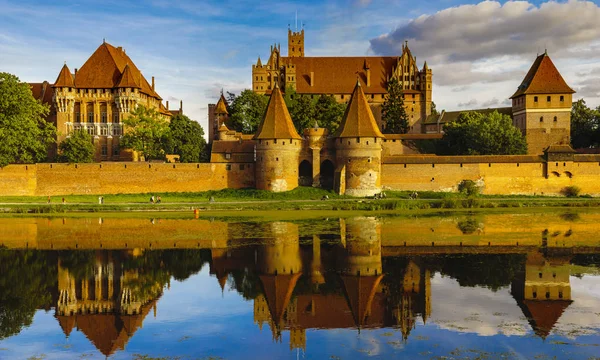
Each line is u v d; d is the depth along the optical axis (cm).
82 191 8212
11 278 3381
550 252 3981
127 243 4469
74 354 2119
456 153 9206
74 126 10969
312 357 2039
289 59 13538
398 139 9706
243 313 2617
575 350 2067
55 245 4412
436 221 5653
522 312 2552
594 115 11631
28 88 8181
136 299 2892
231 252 4069
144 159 10038
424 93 13325
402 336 2247
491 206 7175
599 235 4703
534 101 10281
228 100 12531
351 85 13225
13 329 2434
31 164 8169
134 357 2080
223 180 8369
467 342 2164
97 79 11012
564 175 8138
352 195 7912
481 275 3306
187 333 2339
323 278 3281
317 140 8344
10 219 5984
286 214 6338
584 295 2844
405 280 3206
